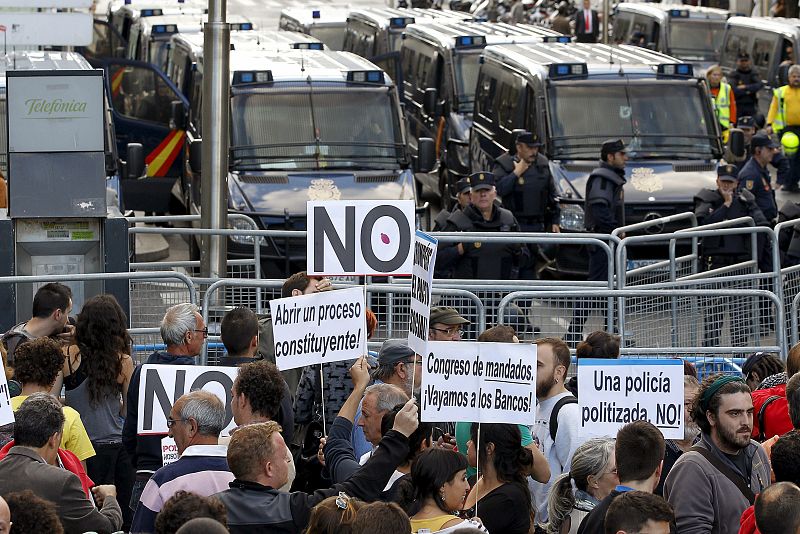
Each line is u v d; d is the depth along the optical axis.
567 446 19.66
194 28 64.12
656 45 78.31
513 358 16.92
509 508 16.55
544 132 43.97
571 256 41.53
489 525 16.48
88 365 21.52
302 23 74.62
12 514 13.55
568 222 41.53
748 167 42.50
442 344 17.05
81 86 29.09
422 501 15.28
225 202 35.97
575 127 44.06
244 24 67.81
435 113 55.62
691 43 77.56
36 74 28.89
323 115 43.34
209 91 35.38
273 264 40.97
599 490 17.06
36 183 29.17
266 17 132.00
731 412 17.00
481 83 51.56
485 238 32.69
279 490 17.34
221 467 16.97
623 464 15.79
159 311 30.91
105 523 17.03
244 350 20.73
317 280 22.50
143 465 20.02
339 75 44.31
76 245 29.77
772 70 70.25
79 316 21.66
